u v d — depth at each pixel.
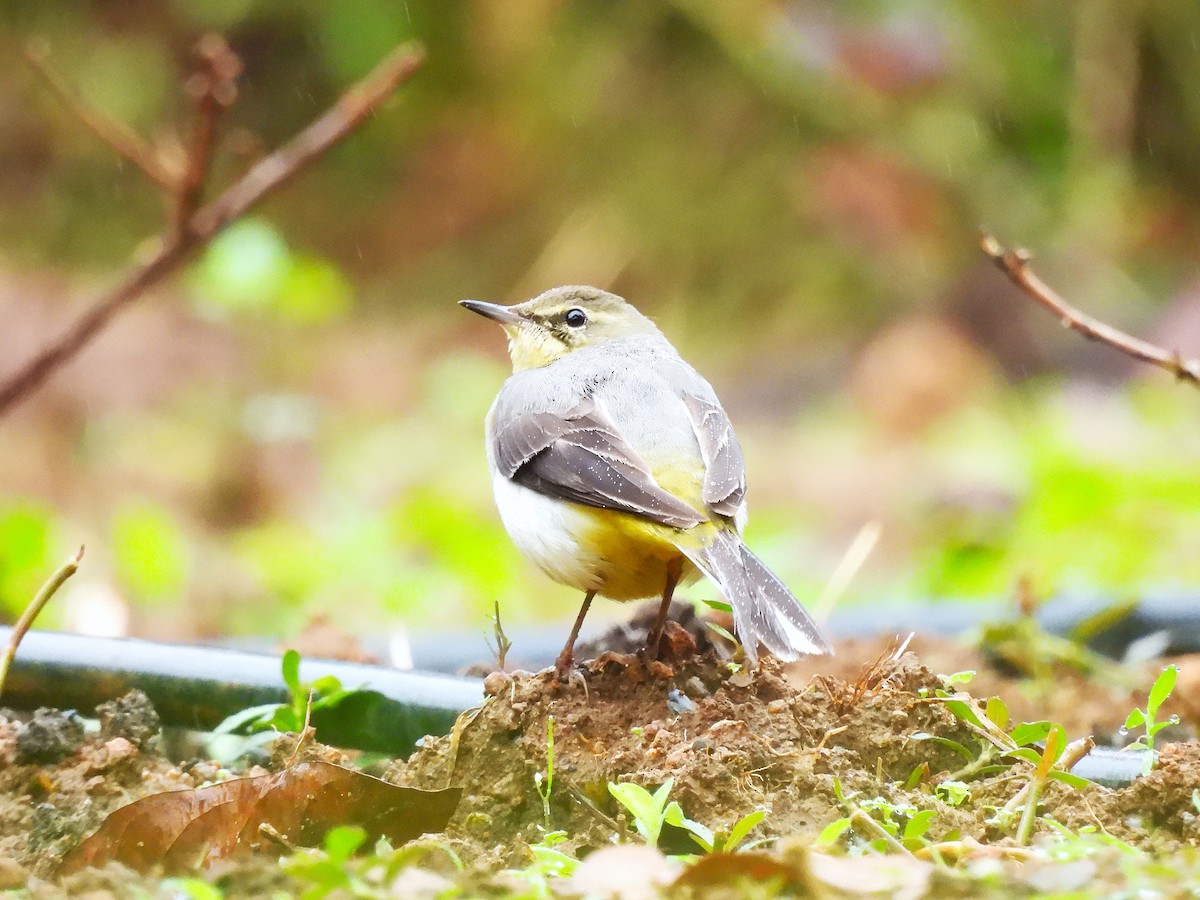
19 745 6.43
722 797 5.70
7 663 6.47
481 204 24.20
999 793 5.96
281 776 5.75
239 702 7.35
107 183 23.52
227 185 23.55
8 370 18.58
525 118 24.47
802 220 23.48
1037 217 23.34
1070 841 5.27
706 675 6.67
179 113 23.41
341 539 14.78
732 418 21.45
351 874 4.73
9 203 23.19
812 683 6.54
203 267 19.39
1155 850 5.58
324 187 24.48
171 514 16.81
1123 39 23.62
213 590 14.19
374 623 13.42
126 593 13.57
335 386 20.30
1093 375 21.67
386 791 5.82
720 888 4.59
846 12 24.16
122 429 18.02
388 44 24.06
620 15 24.48
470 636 10.84
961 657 9.50
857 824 5.44
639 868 4.80
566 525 7.19
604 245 23.69
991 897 4.50
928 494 16.56
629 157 24.19
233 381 19.30
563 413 7.52
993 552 12.95
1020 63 23.86
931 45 23.75
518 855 5.58
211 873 5.13
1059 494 14.30
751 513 16.59
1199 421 18.83
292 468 17.77
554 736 6.16
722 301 23.33
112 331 19.20
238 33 24.03
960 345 22.05
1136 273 23.27
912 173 23.48
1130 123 23.77
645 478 7.07
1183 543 13.75
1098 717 8.52
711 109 24.14
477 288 23.62
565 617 13.83
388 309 23.28
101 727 6.79
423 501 16.14
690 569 7.19
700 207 23.73
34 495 16.75
